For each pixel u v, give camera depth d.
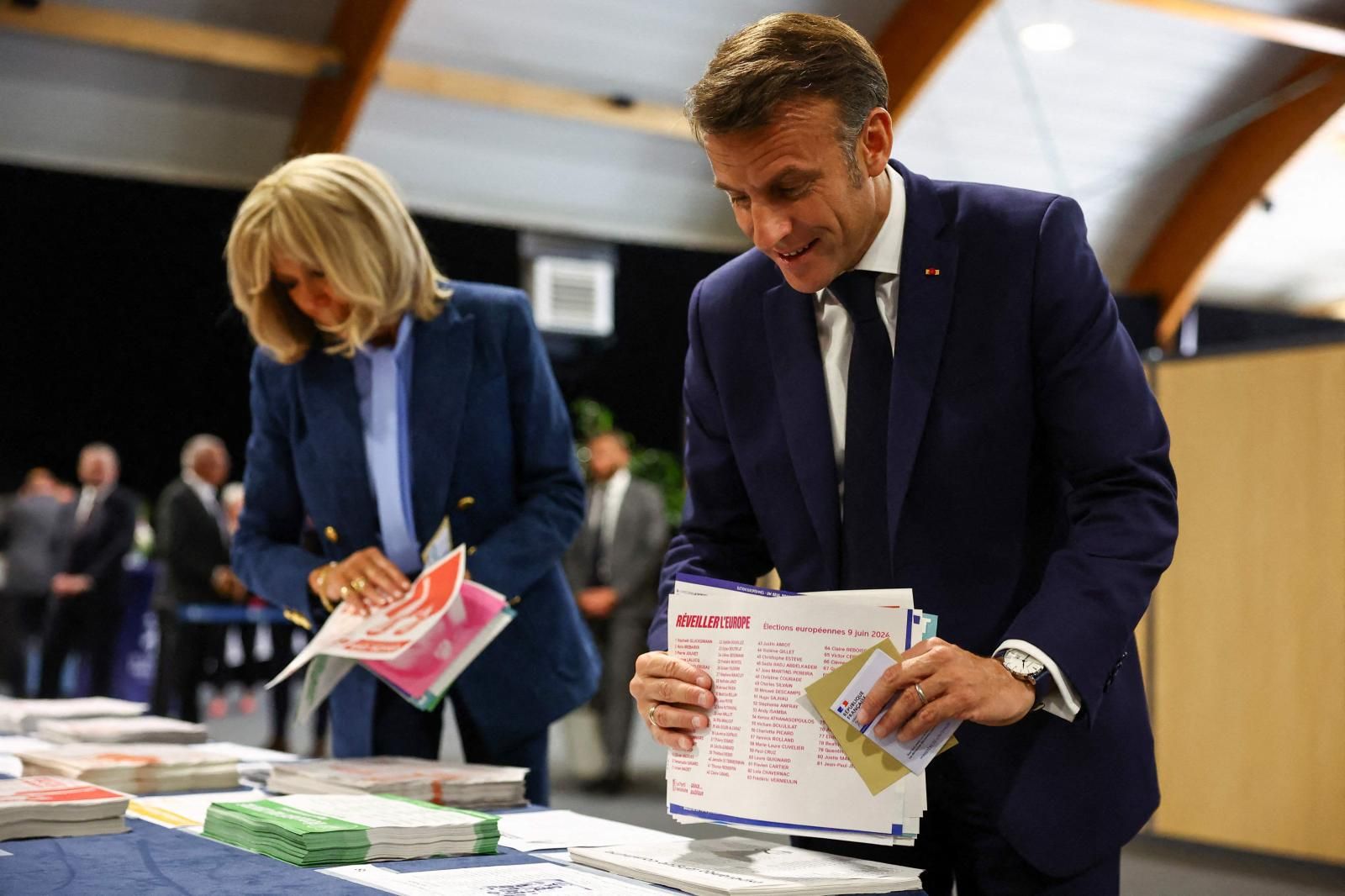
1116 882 1.24
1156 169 9.42
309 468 1.74
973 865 1.28
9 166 8.97
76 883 1.02
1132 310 9.99
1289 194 9.88
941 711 1.03
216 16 7.03
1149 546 1.14
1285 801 3.98
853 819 1.06
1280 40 8.05
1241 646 4.13
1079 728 1.11
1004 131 8.79
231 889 1.00
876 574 1.26
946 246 1.25
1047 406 1.22
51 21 6.53
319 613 1.68
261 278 1.57
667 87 8.09
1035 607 1.12
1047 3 7.91
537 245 8.82
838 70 1.12
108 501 7.15
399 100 7.69
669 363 10.80
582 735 5.46
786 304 1.33
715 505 1.41
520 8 7.38
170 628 6.07
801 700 1.09
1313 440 3.98
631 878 1.08
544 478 1.78
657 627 1.28
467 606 1.57
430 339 1.71
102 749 1.73
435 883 1.04
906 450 1.23
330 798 1.33
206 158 7.62
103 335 9.94
